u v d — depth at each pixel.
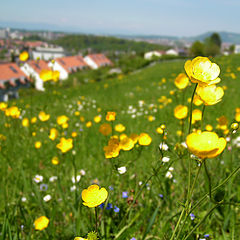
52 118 7.36
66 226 2.57
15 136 4.79
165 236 1.96
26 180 3.34
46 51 129.75
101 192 1.38
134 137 2.35
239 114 2.57
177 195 2.87
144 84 16.94
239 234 2.21
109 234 2.16
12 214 2.45
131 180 3.00
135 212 2.48
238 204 1.18
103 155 4.38
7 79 53.28
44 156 4.42
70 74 73.69
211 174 3.01
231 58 30.42
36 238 2.35
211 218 2.28
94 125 6.46
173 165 2.84
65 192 3.24
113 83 21.22
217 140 1.06
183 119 3.24
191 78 1.30
